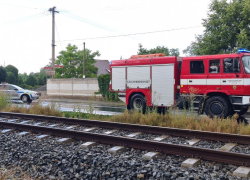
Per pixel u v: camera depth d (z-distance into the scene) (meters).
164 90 13.19
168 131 8.70
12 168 5.89
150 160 5.89
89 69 40.38
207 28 18.80
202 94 11.94
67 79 29.56
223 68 11.41
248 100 10.88
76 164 5.84
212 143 7.73
